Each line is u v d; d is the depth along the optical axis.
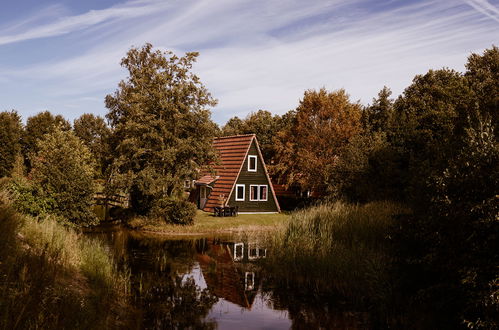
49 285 6.77
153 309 9.77
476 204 6.71
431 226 7.61
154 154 25.09
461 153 7.72
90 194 18.53
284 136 41.81
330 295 11.39
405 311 8.86
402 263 9.04
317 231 15.54
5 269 6.34
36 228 10.31
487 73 30.92
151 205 25.56
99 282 9.48
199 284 12.54
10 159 57.03
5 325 4.67
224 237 22.70
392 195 20.08
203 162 26.77
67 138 38.25
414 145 21.69
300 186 42.44
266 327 8.99
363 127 39.72
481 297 6.23
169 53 26.08
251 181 33.69
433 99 28.62
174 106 25.44
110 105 34.69
